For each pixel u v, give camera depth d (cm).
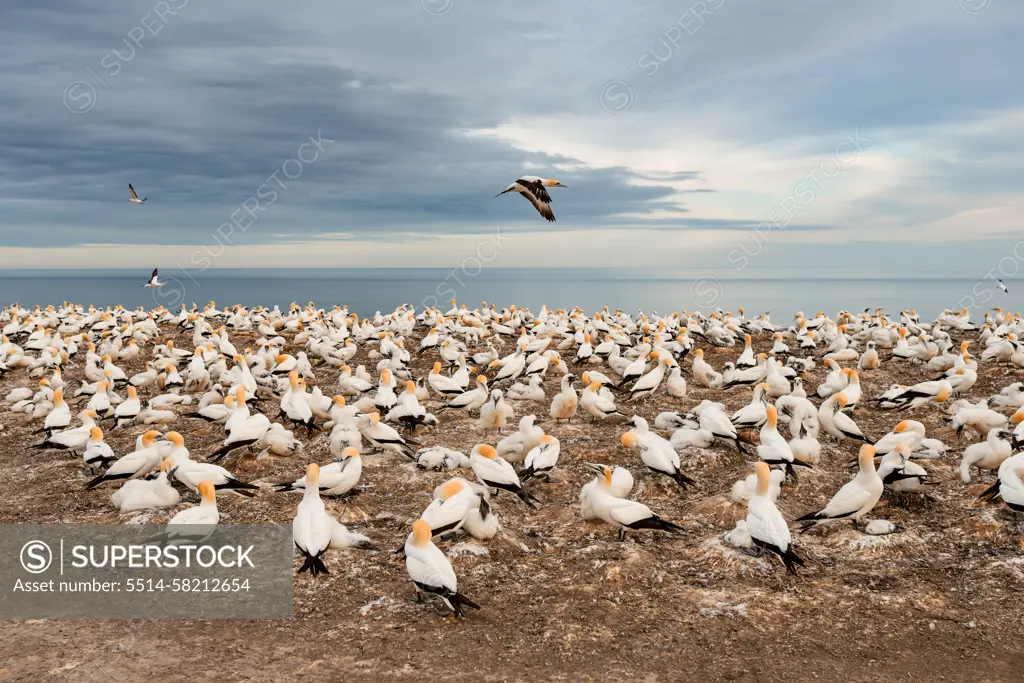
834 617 1134
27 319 4778
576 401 2200
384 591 1236
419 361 3628
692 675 1002
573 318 4584
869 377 2903
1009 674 989
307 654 1061
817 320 4416
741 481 1482
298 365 3156
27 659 1054
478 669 1020
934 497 1540
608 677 999
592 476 1767
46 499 1692
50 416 2112
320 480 1455
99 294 19938
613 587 1223
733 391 2641
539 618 1149
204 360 3119
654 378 2458
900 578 1235
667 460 1560
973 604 1162
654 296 17550
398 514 1542
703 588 1219
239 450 1911
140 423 2353
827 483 1672
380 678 999
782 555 1194
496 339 4144
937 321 4391
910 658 1031
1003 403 2244
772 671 1006
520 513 1553
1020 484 1312
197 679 995
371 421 1822
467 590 1238
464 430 2180
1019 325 3719
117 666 1032
